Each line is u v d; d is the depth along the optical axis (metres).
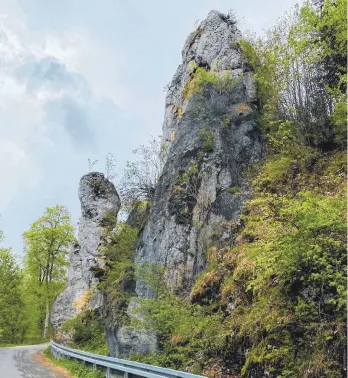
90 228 27.88
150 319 12.81
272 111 16.22
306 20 13.83
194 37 22.77
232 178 15.16
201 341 10.64
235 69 19.28
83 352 15.96
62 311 28.34
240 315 10.35
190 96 19.72
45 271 48.16
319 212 8.09
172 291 13.89
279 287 9.24
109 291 19.00
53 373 15.98
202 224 14.62
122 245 21.69
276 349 8.45
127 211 23.41
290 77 15.01
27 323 52.19
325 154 13.43
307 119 14.18
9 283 50.44
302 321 8.45
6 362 21.00
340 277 7.39
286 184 13.47
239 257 11.70
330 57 13.94
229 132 16.78
